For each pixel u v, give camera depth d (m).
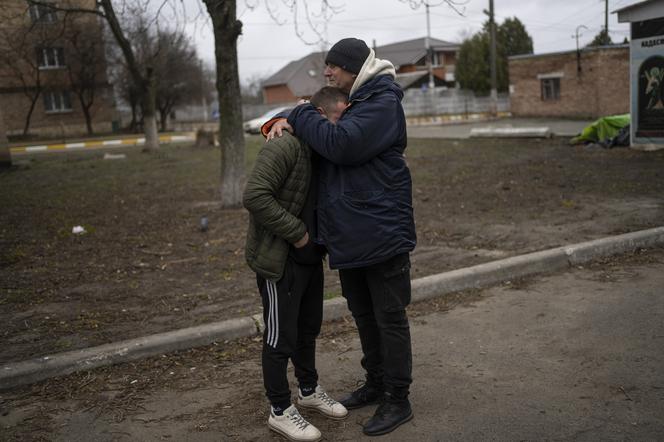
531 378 3.46
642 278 5.09
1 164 18.86
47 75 36.41
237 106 9.48
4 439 3.08
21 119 37.09
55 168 18.80
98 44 34.94
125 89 40.25
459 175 12.52
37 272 6.40
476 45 45.25
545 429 2.91
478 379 3.50
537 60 34.03
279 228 2.76
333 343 4.20
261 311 4.76
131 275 6.14
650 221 7.01
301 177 2.87
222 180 9.75
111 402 3.46
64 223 9.32
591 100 31.55
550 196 9.33
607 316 4.30
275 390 2.96
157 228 8.60
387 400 3.05
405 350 3.01
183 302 5.16
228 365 3.92
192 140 31.38
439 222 8.00
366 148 2.73
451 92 43.47
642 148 14.00
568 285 5.11
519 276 5.45
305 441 2.93
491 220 7.88
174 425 3.17
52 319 4.86
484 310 4.66
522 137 20.19
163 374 3.82
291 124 2.87
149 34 33.91
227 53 9.16
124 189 13.20
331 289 5.20
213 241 7.52
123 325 4.64
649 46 13.41
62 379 3.79
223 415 3.26
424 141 22.50
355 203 2.82
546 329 4.17
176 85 42.69
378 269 2.94
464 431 2.95
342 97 2.92
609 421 2.94
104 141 31.47
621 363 3.55
